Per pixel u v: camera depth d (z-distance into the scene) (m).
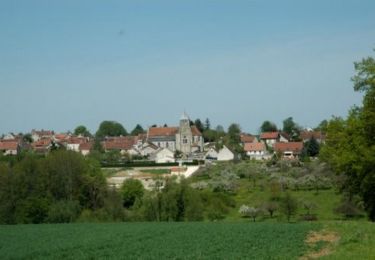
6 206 87.88
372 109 46.09
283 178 107.56
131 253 34.78
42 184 92.94
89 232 52.94
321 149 50.19
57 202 89.88
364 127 46.16
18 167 94.25
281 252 32.41
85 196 95.94
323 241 36.38
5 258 35.00
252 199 98.38
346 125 48.06
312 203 84.56
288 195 84.38
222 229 48.66
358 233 37.28
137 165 148.62
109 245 39.78
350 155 45.22
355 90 47.56
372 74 46.16
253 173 121.50
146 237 44.34
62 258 34.31
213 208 86.12
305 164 126.12
